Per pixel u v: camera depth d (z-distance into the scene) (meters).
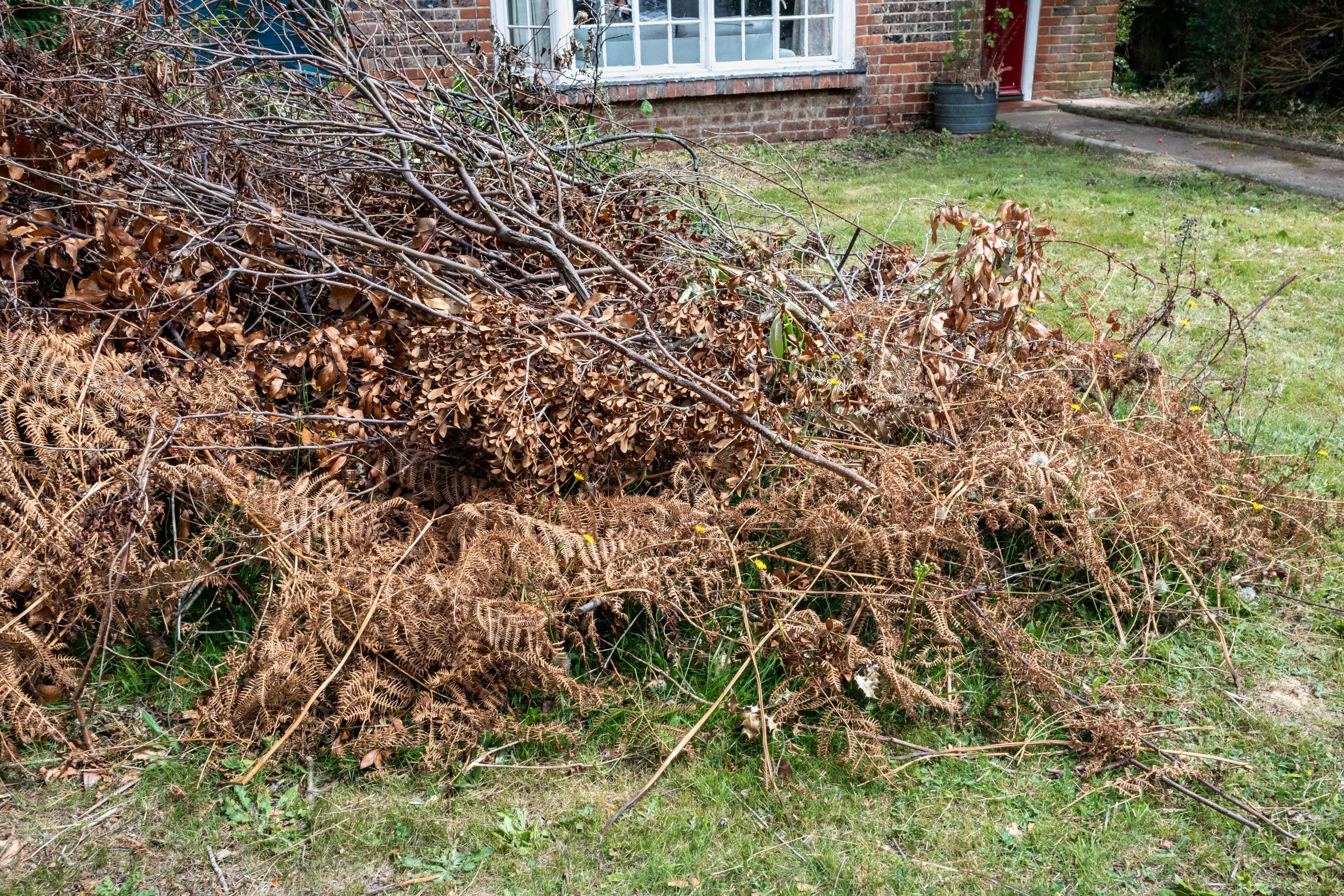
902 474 3.19
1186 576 3.14
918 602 2.88
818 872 2.31
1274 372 4.89
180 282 3.22
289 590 2.62
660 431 3.10
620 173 4.77
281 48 4.62
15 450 2.71
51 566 2.61
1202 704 2.84
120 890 2.21
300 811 2.40
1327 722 2.78
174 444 2.85
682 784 2.53
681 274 3.95
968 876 2.30
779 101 10.56
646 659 2.85
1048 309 5.57
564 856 2.33
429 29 4.34
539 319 3.18
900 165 9.59
